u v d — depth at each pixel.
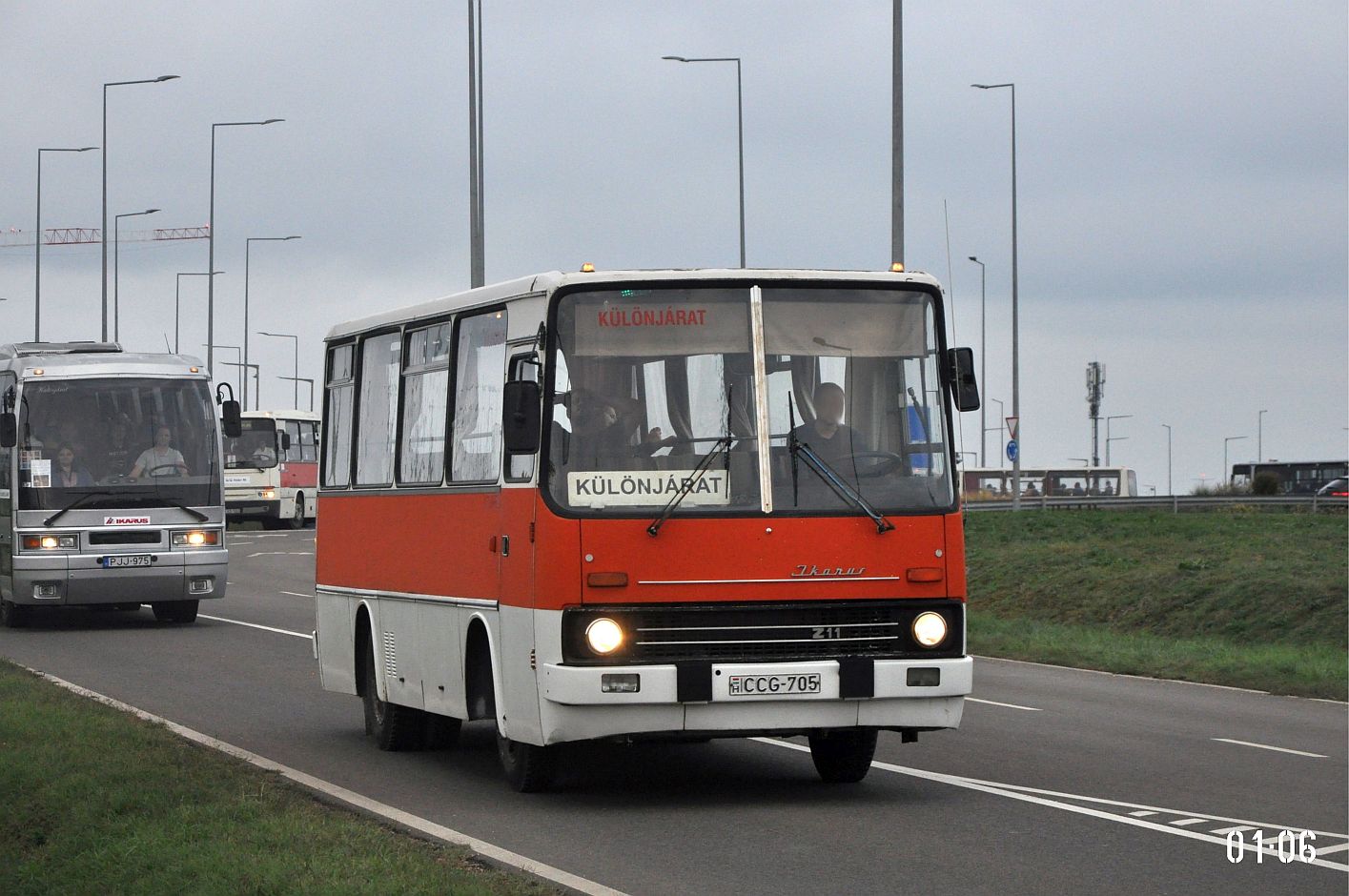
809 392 13.07
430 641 15.09
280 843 10.67
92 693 19.56
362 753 16.06
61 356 31.09
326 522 18.12
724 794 13.66
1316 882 10.27
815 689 12.56
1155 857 11.02
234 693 20.78
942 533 13.04
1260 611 34.25
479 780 14.46
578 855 11.09
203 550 30.78
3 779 13.00
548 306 12.92
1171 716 19.58
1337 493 90.38
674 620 12.63
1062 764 15.44
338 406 17.97
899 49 33.38
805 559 12.80
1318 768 15.30
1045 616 38.50
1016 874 10.46
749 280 13.09
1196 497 65.56
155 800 12.13
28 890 10.06
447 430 14.85
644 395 12.90
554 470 12.73
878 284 13.27
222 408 31.61
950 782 14.29
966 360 13.29
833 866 10.69
